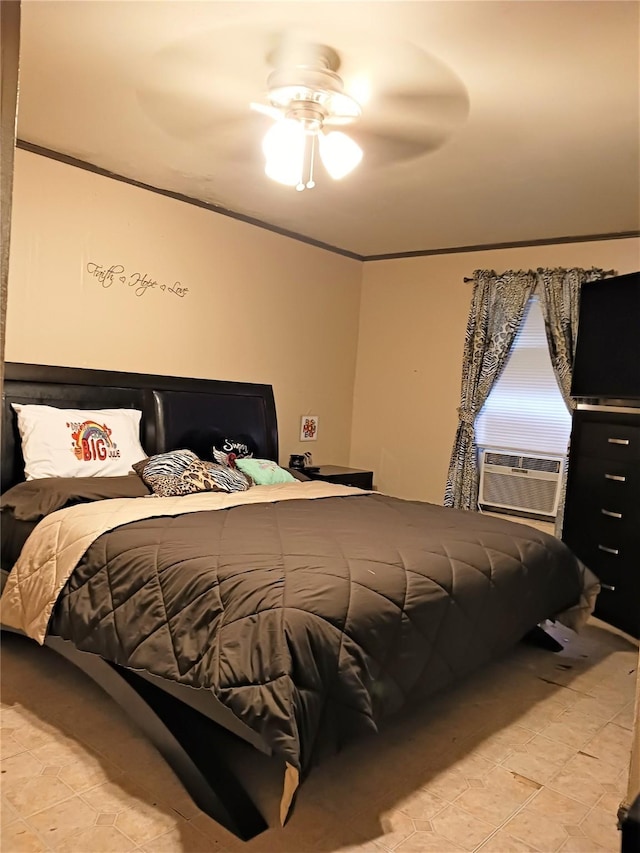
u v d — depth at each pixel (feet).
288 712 5.40
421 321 16.81
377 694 6.36
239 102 8.71
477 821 6.29
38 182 10.91
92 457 10.59
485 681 9.58
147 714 6.85
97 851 5.59
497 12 6.27
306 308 16.35
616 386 12.23
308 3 6.32
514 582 8.83
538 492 14.78
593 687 9.51
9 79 2.70
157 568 7.18
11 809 6.08
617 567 12.02
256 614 6.11
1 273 2.73
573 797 6.77
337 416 17.70
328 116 8.59
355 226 14.65
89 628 7.35
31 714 7.82
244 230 14.52
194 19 6.74
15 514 9.18
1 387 2.82
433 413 16.61
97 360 12.04
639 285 11.85
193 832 5.90
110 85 8.37
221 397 13.92
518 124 8.76
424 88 7.89
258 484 12.63
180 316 13.42
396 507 11.13
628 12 6.15
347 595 6.59
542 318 14.76
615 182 10.84
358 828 6.09
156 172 11.77
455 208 12.78
